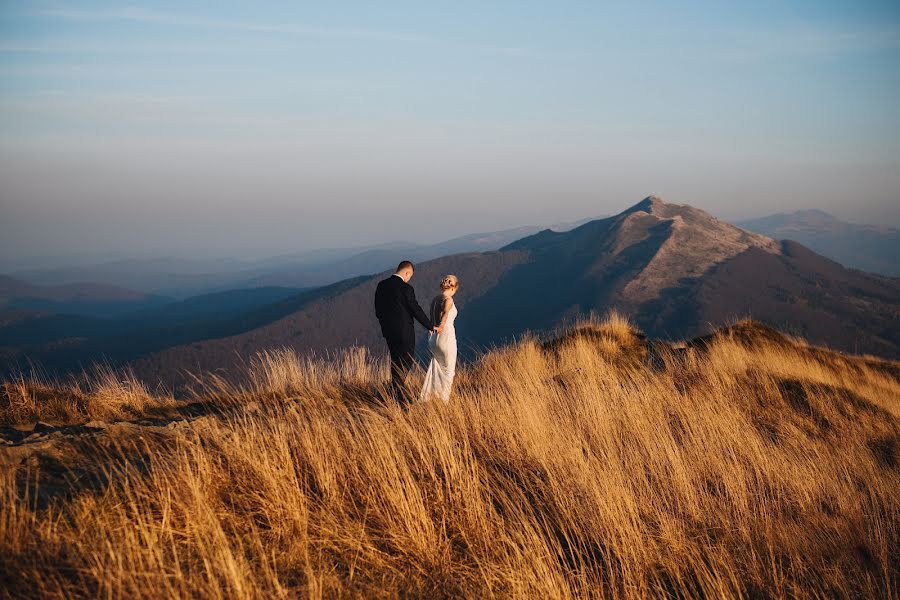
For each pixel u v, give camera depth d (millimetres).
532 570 3125
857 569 3646
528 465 4582
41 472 3596
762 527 4043
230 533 3221
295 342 197875
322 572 2879
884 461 6230
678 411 6480
